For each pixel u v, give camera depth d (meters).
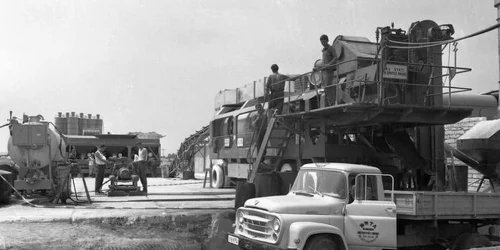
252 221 8.68
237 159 20.81
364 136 14.00
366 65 12.28
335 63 12.93
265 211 8.31
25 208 13.26
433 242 10.20
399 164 13.62
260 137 15.92
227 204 14.60
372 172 8.92
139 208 13.31
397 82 11.88
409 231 9.93
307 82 15.05
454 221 10.58
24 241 9.38
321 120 13.26
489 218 10.23
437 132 13.62
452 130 18.19
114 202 14.95
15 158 14.26
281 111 15.30
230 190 20.78
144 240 10.44
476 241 9.98
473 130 14.64
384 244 8.58
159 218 11.88
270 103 15.42
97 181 17.47
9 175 14.70
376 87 11.95
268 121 15.39
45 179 14.30
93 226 11.20
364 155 13.47
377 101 11.23
